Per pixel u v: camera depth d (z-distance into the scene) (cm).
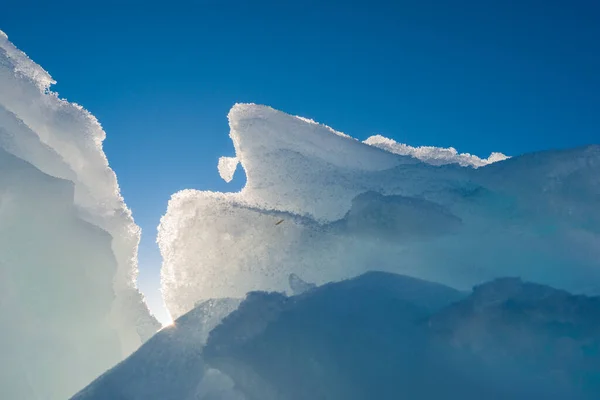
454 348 385
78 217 620
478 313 394
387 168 661
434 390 363
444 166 624
